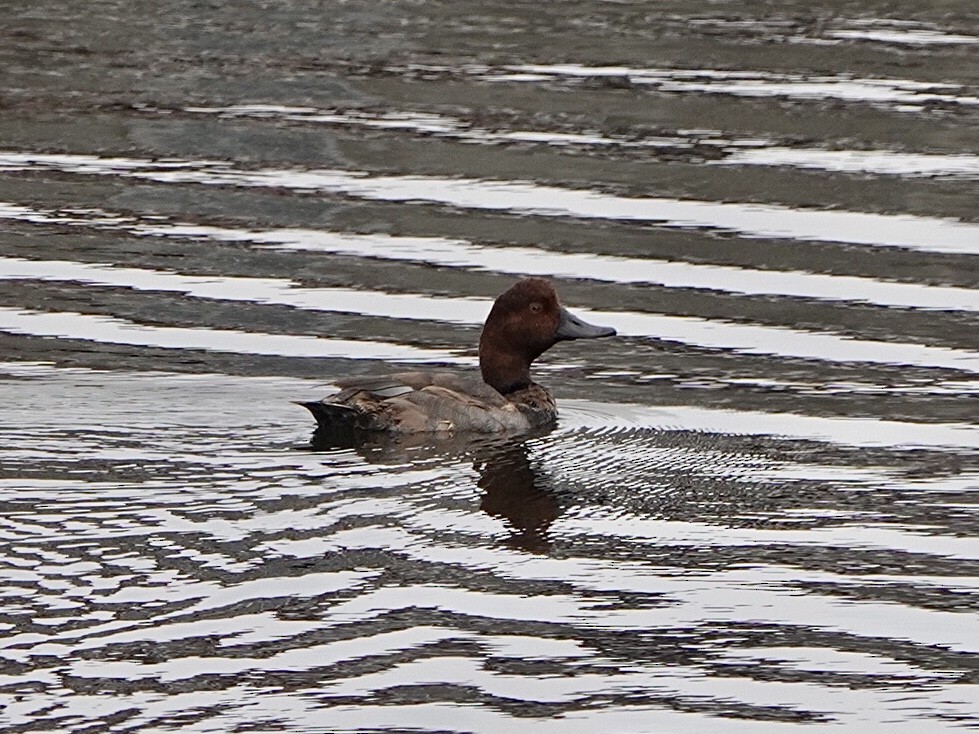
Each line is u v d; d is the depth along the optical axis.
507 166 20.75
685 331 17.27
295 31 25.67
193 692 10.21
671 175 20.47
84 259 18.59
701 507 13.33
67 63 24.16
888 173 20.42
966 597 11.91
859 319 17.45
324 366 16.25
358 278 18.27
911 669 10.98
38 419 14.55
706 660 11.01
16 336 16.72
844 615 11.66
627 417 15.43
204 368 16.08
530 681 10.64
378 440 14.38
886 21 25.86
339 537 12.34
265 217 19.62
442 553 12.22
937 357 16.66
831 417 15.40
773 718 10.41
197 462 13.66
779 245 18.92
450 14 26.48
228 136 21.77
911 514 13.30
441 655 10.84
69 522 12.33
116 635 10.77
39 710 9.95
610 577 12.07
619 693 10.58
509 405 15.02
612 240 19.03
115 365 16.02
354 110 22.45
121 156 21.14
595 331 15.85
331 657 10.72
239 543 12.13
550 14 26.48
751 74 23.48
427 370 16.30
